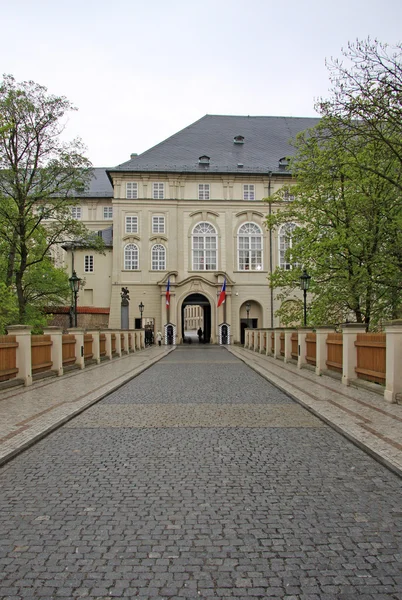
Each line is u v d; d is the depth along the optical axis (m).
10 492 5.44
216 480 5.82
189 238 54.66
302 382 15.35
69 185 31.77
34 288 36.19
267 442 7.69
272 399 12.27
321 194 26.05
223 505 5.03
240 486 5.60
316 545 4.13
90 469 6.29
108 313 54.56
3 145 29.45
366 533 4.36
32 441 7.62
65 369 18.83
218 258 54.75
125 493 5.39
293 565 3.80
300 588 3.48
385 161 20.91
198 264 54.59
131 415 10.10
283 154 58.62
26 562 3.87
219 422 9.30
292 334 23.28
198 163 56.00
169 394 13.27
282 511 4.86
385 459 6.45
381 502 5.10
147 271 53.94
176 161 56.12
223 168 55.72
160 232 54.44
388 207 21.50
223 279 53.53
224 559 3.90
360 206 22.39
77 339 20.98
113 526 4.53
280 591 3.45
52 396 12.56
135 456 6.90
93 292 57.69
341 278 24.33
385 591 3.45
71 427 8.92
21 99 29.05
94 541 4.23
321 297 25.53
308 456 6.86
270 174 55.06
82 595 3.42
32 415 9.80
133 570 3.74
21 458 6.83
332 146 22.41
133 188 54.69
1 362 13.58
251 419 9.59
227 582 3.57
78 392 13.30
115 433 8.41
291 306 30.45
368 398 11.88
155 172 54.25
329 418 9.30
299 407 10.99
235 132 60.91
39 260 32.47
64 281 41.06
